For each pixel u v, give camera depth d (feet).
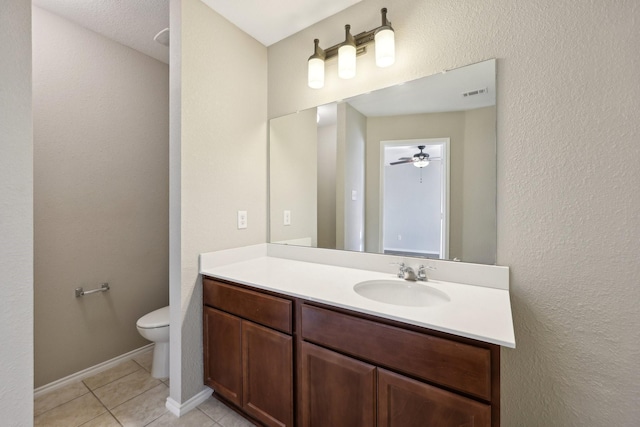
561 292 3.67
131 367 6.70
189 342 5.22
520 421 3.95
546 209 3.73
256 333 4.51
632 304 3.30
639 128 3.22
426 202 4.71
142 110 7.34
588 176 3.48
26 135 2.56
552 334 3.74
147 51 7.25
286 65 6.40
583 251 3.53
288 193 6.40
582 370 3.58
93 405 5.33
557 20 3.61
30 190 2.59
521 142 3.87
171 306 5.23
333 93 5.71
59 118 5.87
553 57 3.64
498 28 4.01
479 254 4.23
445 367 2.93
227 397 4.99
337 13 5.59
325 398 3.78
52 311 5.81
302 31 6.12
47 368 5.73
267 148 6.74
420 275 4.52
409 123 4.84
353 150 5.46
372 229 5.27
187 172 5.11
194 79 5.19
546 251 3.75
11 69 2.48
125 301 7.00
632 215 3.28
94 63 6.42
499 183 4.03
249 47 6.30
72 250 6.09
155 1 5.48
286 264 5.86
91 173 6.38
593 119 3.44
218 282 5.10
